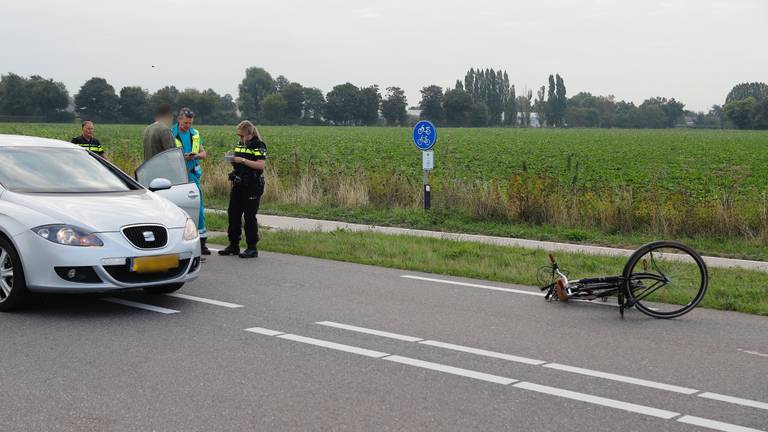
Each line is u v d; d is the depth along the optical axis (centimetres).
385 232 1407
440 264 1052
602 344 662
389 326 713
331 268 1040
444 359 606
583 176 3069
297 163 2136
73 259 735
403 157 4306
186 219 833
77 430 452
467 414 484
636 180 2848
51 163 865
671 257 814
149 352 620
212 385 536
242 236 1314
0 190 794
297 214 1689
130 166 2269
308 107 18050
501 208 1587
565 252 1167
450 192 1691
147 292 870
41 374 560
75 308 786
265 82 18562
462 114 18638
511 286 927
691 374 576
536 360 607
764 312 793
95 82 13538
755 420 480
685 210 1409
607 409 497
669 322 754
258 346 639
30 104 13088
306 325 713
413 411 488
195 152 1241
